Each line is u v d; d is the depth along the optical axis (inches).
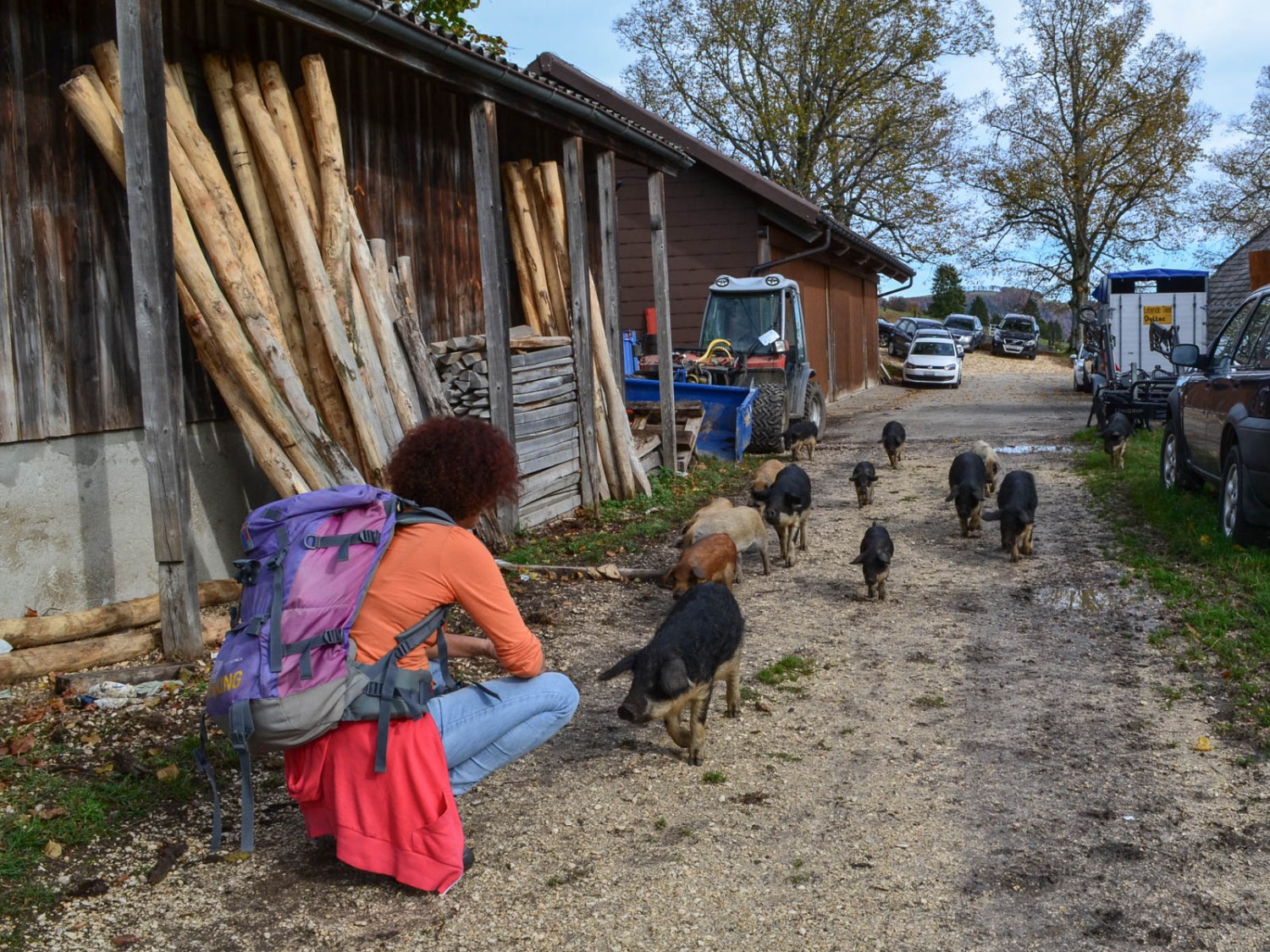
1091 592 311.4
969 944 136.1
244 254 272.7
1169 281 904.3
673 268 880.3
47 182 241.9
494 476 143.0
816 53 1572.3
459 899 146.0
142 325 220.4
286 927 138.4
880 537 304.0
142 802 169.5
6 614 236.5
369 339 306.8
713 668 189.3
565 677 157.4
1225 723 210.5
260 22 309.3
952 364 1291.8
